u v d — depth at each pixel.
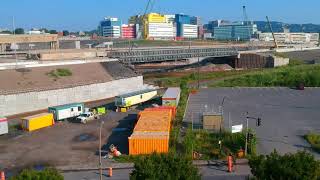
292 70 156.00
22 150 64.81
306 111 87.88
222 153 57.97
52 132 75.69
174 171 33.19
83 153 62.47
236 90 119.25
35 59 131.75
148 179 32.31
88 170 54.69
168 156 34.66
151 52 172.50
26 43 188.38
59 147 66.00
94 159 59.22
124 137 70.81
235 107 93.31
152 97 104.38
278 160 34.62
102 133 74.00
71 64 119.19
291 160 34.06
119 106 94.06
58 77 107.81
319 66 169.75
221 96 108.88
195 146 61.28
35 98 94.88
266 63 194.00
